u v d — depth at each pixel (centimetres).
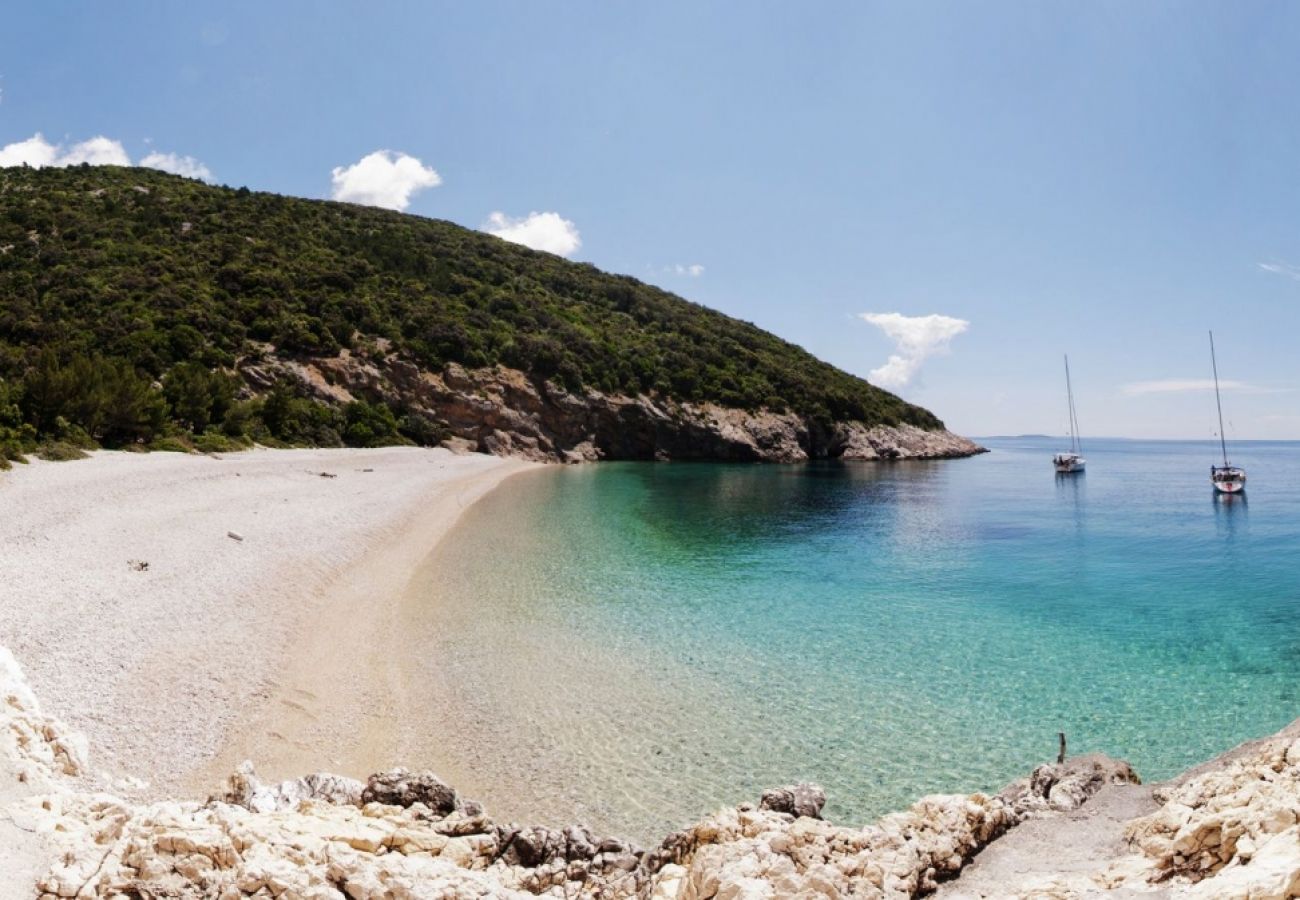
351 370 6862
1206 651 2092
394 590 2375
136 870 715
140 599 1784
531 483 5809
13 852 712
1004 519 4800
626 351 9162
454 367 7575
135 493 2900
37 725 1059
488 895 761
